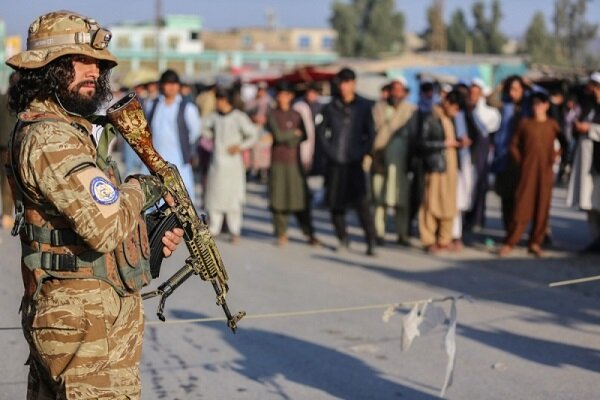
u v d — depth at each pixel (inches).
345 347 263.9
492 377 236.8
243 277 364.5
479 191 449.4
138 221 135.0
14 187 131.9
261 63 2365.9
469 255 415.8
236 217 456.8
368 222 415.2
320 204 597.0
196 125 428.8
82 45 130.7
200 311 307.0
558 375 238.4
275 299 323.9
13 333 275.6
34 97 131.6
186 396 222.5
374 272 376.2
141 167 444.8
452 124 415.5
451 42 2411.4
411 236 477.4
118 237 127.0
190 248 141.3
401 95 438.3
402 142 434.6
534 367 245.3
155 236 139.3
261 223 531.2
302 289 341.1
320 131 422.6
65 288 128.9
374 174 442.0
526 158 405.1
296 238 473.1
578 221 522.3
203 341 270.8
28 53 130.1
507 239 413.7
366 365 247.1
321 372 241.3
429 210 419.2
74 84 131.0
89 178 125.6
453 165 415.8
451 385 226.4
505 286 346.6
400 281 356.5
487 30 2396.7
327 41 2967.5
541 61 1697.8
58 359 128.7
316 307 311.1
